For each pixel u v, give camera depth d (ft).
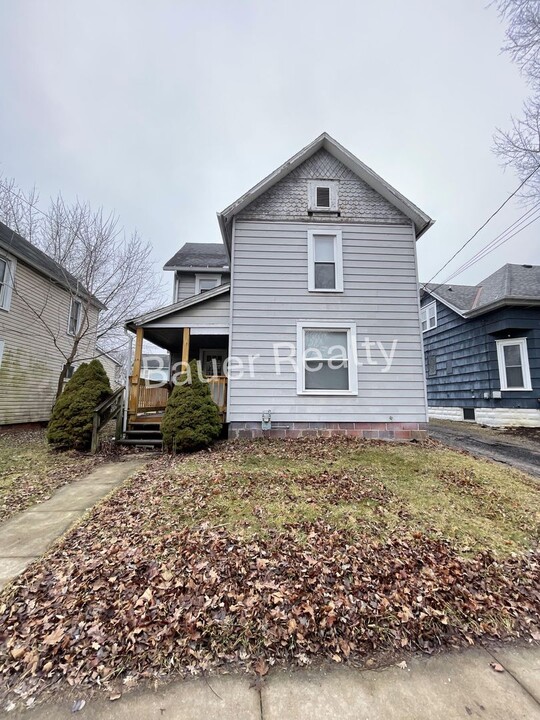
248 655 6.63
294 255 26.84
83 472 18.76
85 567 9.20
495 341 35.55
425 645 6.95
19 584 8.61
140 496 14.10
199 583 8.43
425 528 11.36
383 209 27.50
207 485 14.89
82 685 6.05
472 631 7.36
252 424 25.21
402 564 9.34
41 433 34.01
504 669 6.47
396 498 13.65
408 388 25.75
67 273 42.27
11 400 35.19
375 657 6.66
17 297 36.24
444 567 9.32
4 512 13.30
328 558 9.49
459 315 40.14
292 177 27.71
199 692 5.90
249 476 15.96
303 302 26.35
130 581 8.55
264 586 8.34
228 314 26.63
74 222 42.22
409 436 25.25
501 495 14.43
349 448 21.49
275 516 11.87
